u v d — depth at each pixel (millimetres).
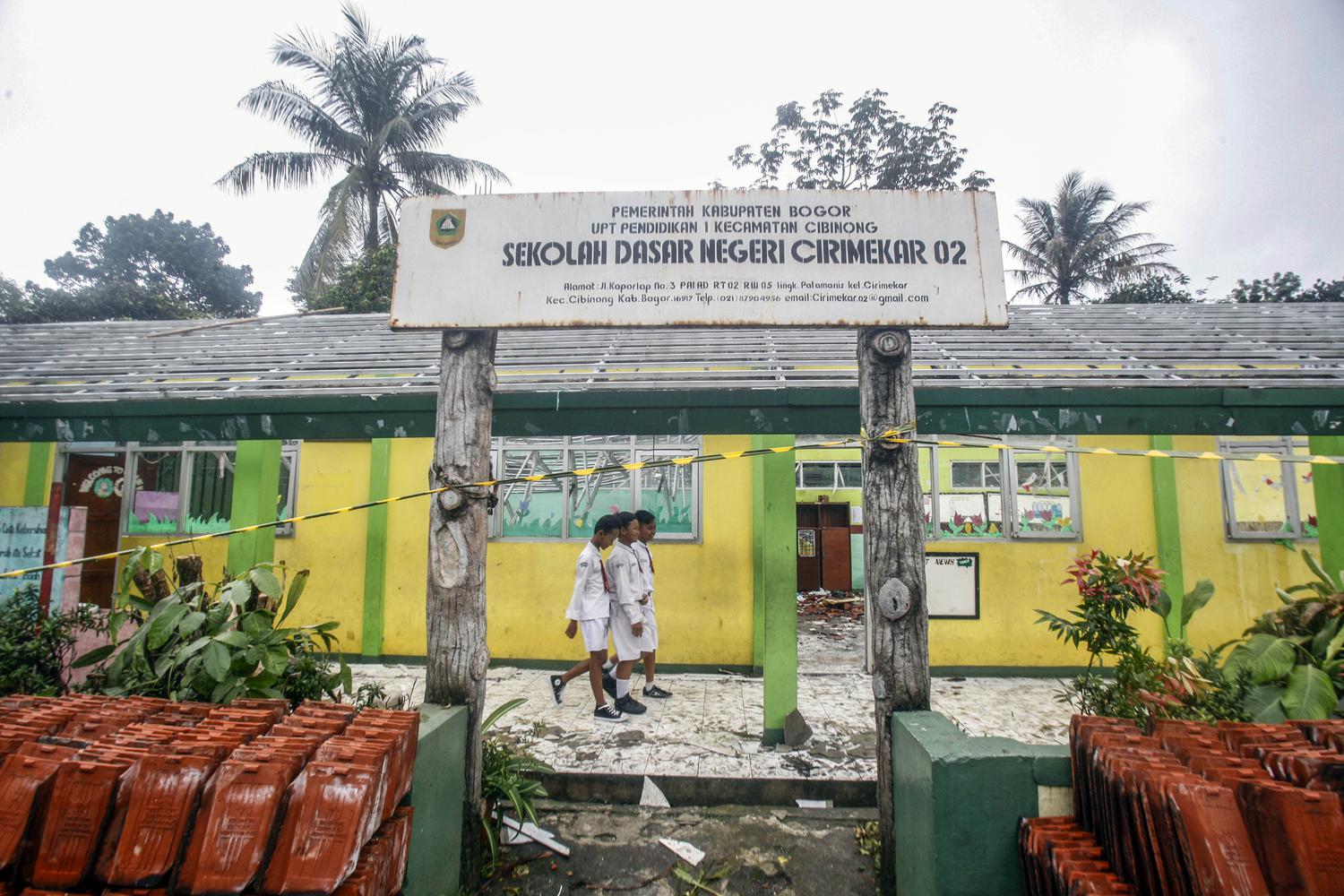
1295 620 3332
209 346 6688
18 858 1841
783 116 18734
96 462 7641
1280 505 6707
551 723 5105
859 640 8453
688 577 6801
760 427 4391
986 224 3111
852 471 11938
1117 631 3352
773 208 3121
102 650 3299
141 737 2166
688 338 6402
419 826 2461
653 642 5785
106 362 6074
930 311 3049
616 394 4441
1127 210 24203
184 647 2918
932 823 2375
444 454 3119
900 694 2914
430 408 4535
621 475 7023
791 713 4703
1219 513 6672
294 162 16297
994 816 2363
